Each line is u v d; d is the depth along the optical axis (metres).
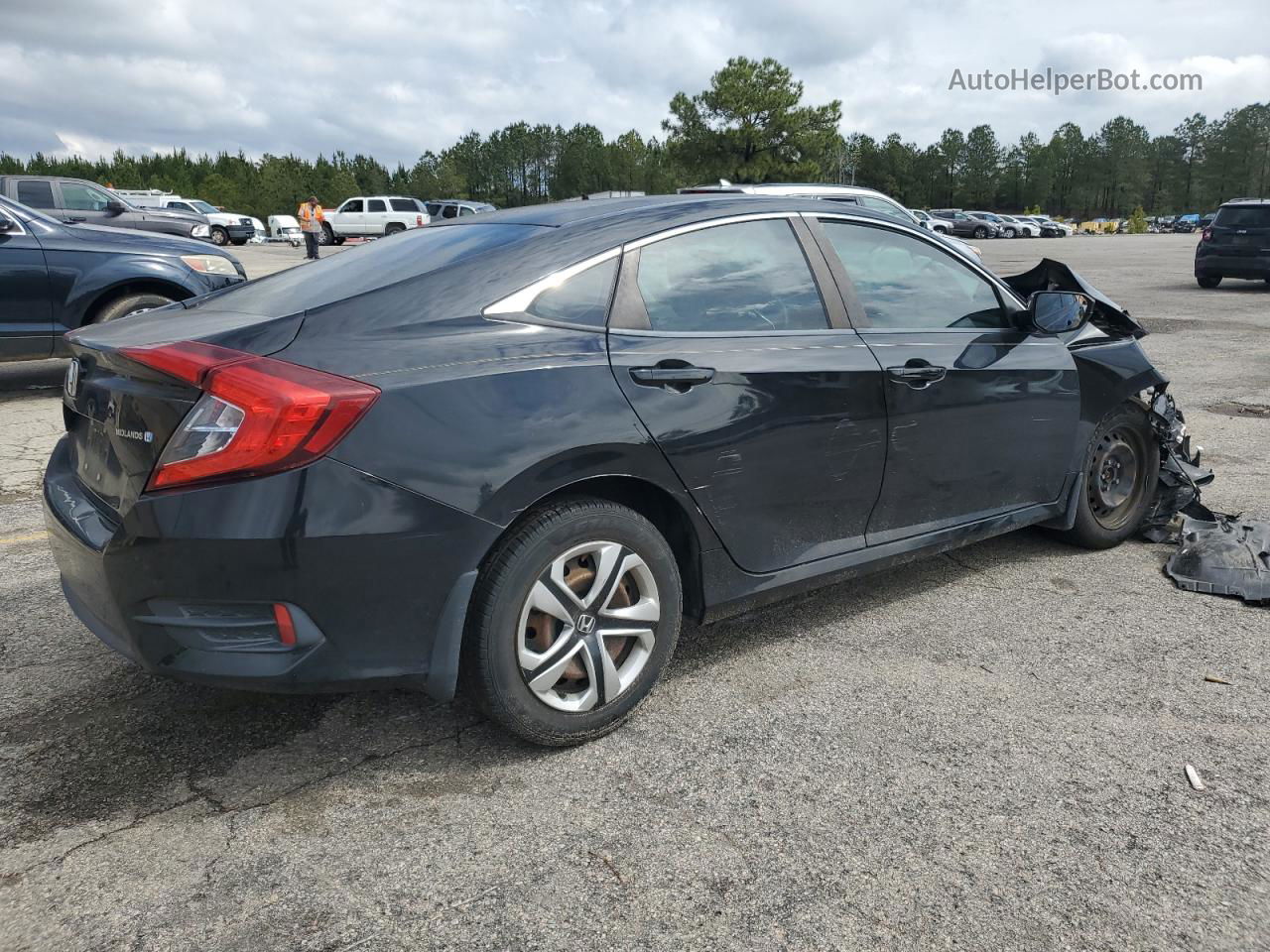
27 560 4.09
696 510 2.72
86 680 3.02
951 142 127.81
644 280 2.75
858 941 1.91
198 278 7.92
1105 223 89.81
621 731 2.71
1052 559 4.07
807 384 2.91
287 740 2.68
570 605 2.51
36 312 7.19
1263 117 129.50
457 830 2.27
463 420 2.29
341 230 38.47
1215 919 1.96
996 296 3.71
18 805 2.36
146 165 110.38
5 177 15.32
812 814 2.32
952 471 3.40
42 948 1.89
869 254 3.32
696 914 1.99
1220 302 14.68
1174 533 4.30
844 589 3.77
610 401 2.51
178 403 2.17
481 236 2.84
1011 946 1.89
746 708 2.84
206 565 2.13
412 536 2.23
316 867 2.14
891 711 2.81
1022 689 2.93
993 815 2.31
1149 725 2.71
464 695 2.92
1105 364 3.88
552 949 1.89
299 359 2.23
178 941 1.91
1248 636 3.30
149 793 2.42
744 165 52.56
